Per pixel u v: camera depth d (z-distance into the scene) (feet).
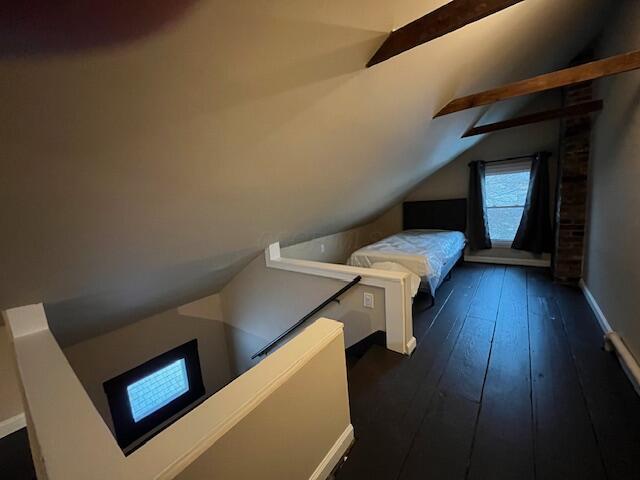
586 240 10.39
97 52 1.94
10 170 2.42
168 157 3.35
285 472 3.54
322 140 4.98
